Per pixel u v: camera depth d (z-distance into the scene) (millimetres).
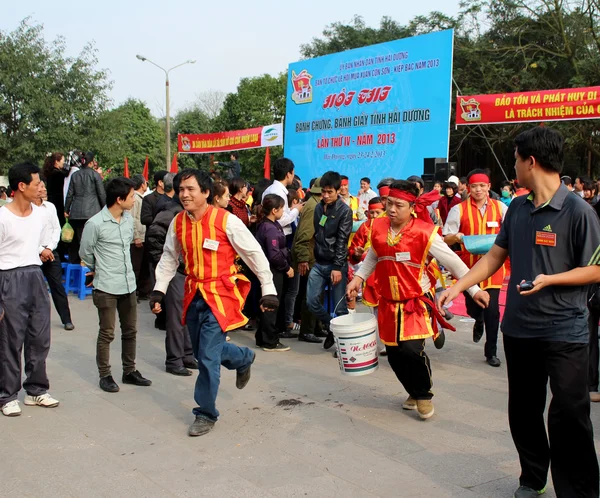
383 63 13508
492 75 21703
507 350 3283
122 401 5133
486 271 3477
